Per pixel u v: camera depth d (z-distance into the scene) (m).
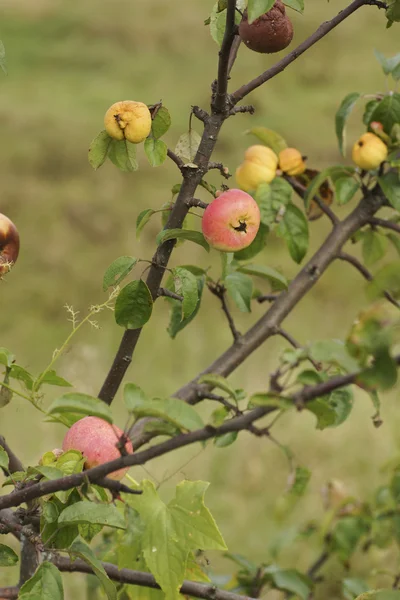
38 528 2.96
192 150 3.04
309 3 28.59
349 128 20.45
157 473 7.57
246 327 12.25
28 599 2.45
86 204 16.42
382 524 5.04
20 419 7.91
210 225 2.82
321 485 7.65
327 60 24.61
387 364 1.86
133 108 2.80
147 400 2.14
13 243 3.13
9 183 17.23
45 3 30.14
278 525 6.86
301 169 3.80
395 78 3.71
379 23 27.58
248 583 4.45
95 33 27.12
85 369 8.57
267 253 15.08
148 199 17.17
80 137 19.45
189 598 3.32
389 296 2.19
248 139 19.66
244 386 9.17
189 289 2.85
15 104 21.41
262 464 7.90
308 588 4.40
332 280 13.55
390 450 7.89
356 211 3.63
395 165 3.41
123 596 3.47
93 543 5.12
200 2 30.50
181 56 26.48
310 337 11.84
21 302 13.34
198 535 2.65
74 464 2.54
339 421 3.27
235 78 23.69
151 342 11.30
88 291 13.83
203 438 2.05
